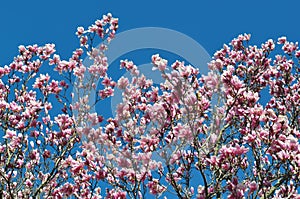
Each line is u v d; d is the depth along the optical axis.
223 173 5.46
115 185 5.43
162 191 5.68
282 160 5.03
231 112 6.21
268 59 8.20
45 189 7.31
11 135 6.59
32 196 6.54
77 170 5.54
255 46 8.45
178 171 6.32
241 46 8.59
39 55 7.80
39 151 7.27
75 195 7.07
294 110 7.67
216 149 6.23
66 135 6.88
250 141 5.25
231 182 5.35
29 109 6.92
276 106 7.96
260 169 5.52
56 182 7.23
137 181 5.28
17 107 6.97
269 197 6.04
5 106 6.89
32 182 7.09
